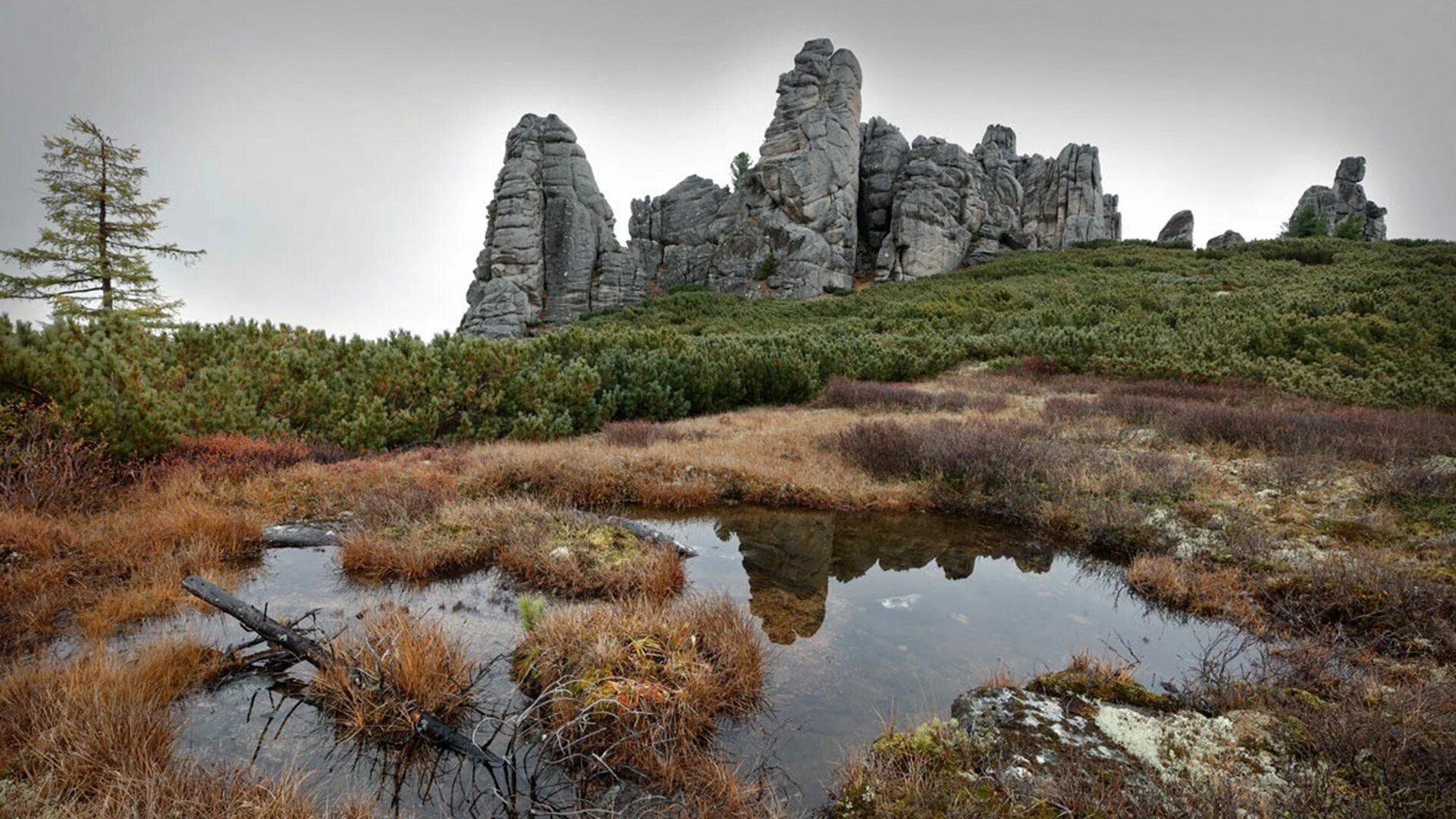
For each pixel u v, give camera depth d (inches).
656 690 148.9
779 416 611.8
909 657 190.9
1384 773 122.0
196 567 226.5
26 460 266.4
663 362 640.4
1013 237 2412.6
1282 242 1803.6
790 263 2047.2
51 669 148.2
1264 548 259.1
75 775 117.0
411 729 140.6
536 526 274.2
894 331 1275.8
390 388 461.7
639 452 413.1
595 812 121.9
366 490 322.3
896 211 2180.1
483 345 511.8
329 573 240.2
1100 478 349.7
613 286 2121.1
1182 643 203.8
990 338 1042.1
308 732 144.0
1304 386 672.4
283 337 488.4
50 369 306.0
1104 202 2957.7
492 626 200.1
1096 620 221.6
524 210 2049.7
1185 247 2071.9
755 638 190.9
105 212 931.3
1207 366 761.0
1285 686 167.0
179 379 389.4
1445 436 415.5
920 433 439.2
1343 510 300.0
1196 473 361.4
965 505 346.6
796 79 2246.6
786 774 136.6
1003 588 250.8
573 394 528.1
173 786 115.3
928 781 129.1
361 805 117.2
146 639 177.6
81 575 211.8
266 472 331.6
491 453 403.5
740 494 368.2
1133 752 139.9
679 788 131.0
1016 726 148.6
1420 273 1161.4
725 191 2374.5
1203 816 111.5
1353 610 213.8
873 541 304.3
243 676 165.0
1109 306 1210.0
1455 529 265.1
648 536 279.6
